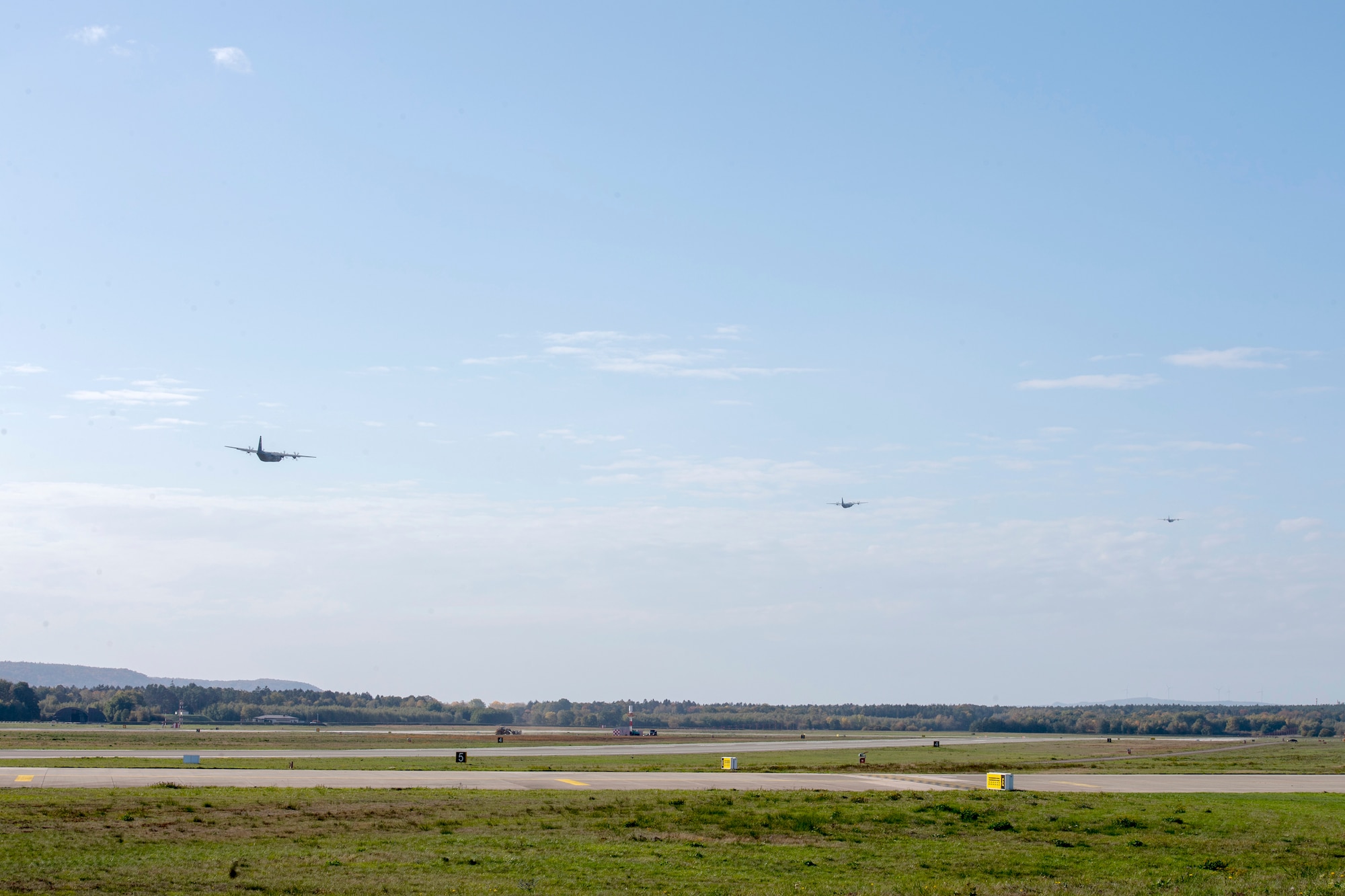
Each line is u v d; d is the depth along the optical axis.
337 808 46.19
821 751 152.12
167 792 49.91
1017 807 51.34
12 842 35.16
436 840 39.72
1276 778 76.88
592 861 36.44
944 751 156.88
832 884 34.03
